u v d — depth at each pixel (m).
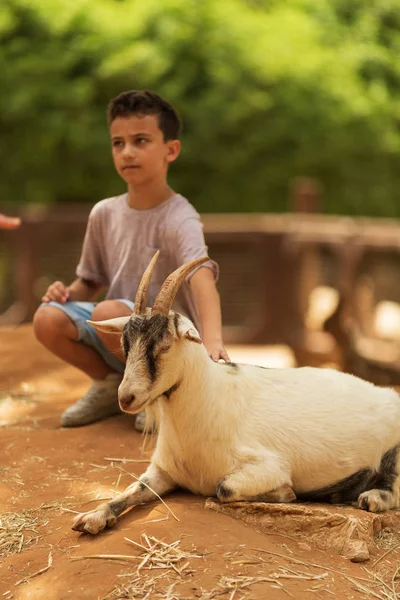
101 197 13.52
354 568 2.78
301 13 15.12
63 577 2.62
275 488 3.03
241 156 13.59
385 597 2.63
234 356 10.20
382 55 15.02
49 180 13.38
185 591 2.50
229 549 2.73
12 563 2.77
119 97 3.92
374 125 13.95
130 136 3.88
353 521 2.90
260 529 2.94
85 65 13.20
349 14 15.75
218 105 13.37
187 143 13.46
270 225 10.66
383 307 14.67
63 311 4.05
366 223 10.85
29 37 13.30
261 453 3.05
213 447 3.03
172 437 3.06
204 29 13.66
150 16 13.50
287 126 13.54
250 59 13.51
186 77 13.48
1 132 13.14
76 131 12.84
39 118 12.87
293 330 10.71
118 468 3.58
